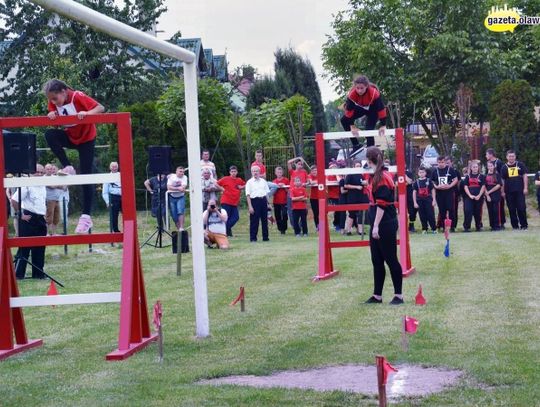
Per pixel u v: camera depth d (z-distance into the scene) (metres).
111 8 39.75
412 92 38.41
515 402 6.09
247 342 8.74
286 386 6.79
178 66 43.41
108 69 38.88
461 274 13.78
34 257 15.22
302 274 14.92
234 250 19.77
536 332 8.73
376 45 38.56
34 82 36.22
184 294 12.79
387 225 10.87
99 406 6.23
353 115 13.38
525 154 30.78
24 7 37.03
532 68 41.19
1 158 8.59
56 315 11.27
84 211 9.38
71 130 9.07
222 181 23.73
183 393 6.56
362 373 7.19
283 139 33.19
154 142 29.80
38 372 7.59
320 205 14.07
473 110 39.97
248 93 51.44
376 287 11.13
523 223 23.36
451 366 7.29
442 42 37.38
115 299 8.54
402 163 13.91
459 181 23.59
